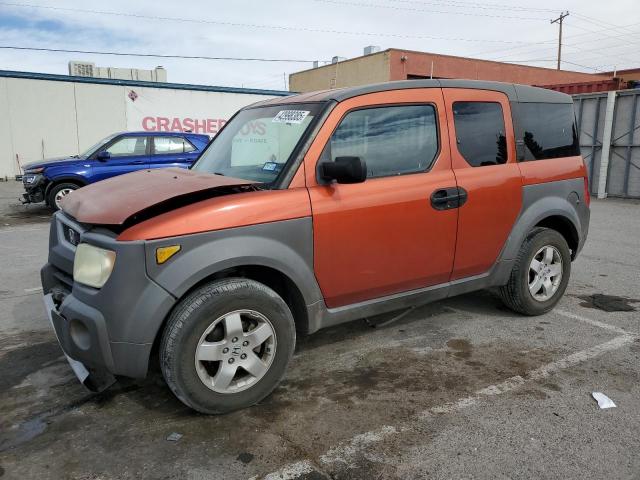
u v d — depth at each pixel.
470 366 3.71
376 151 3.57
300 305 3.33
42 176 10.64
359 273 3.49
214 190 3.09
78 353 2.94
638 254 7.14
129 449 2.76
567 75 38.56
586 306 4.97
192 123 21.83
